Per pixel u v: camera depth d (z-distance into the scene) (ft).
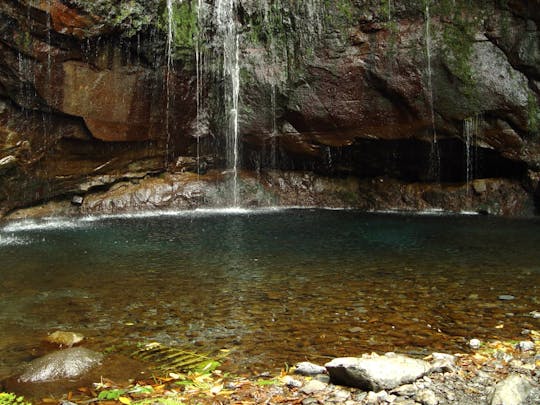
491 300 20.61
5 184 37.81
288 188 48.14
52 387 13.66
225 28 45.37
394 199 46.24
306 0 43.62
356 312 19.29
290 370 14.52
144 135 43.52
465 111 41.65
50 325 18.20
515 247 29.99
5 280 23.49
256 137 46.70
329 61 43.62
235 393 12.98
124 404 12.48
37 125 38.58
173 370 14.66
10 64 35.99
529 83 40.32
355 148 46.26
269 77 45.24
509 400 11.59
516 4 39.37
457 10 40.78
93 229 35.70
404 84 42.32
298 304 20.22
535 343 16.17
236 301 20.59
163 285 22.76
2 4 34.32
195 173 47.24
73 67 38.58
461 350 15.88
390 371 12.96
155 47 41.78
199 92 45.50
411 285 22.65
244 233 34.42
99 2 38.01
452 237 33.04
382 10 42.06
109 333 17.46
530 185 41.88
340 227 36.70
